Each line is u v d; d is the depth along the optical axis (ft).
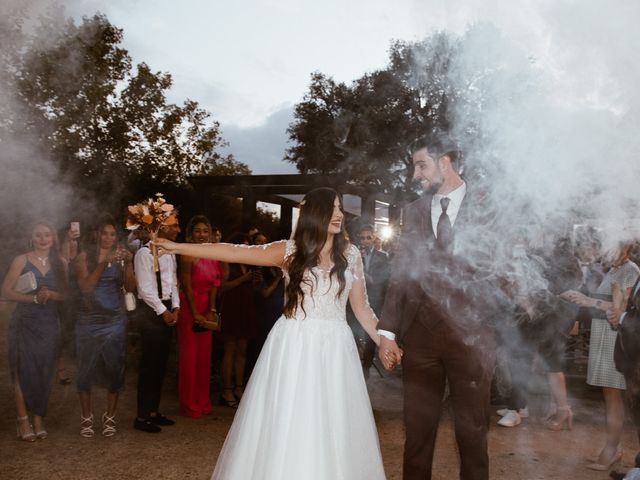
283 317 9.25
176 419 15.88
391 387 21.21
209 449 13.30
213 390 20.04
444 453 13.53
